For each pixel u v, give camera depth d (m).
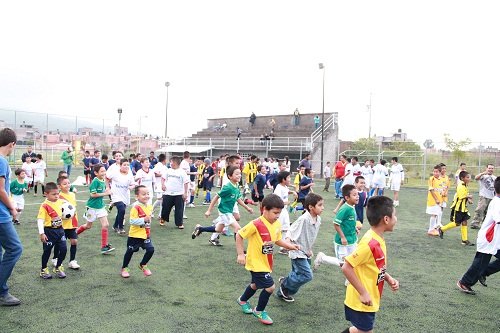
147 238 5.62
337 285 5.60
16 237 4.54
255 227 4.26
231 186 7.04
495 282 5.98
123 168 8.48
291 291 4.91
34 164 14.65
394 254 7.60
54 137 32.62
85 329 3.97
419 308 4.84
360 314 3.10
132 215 5.54
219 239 8.41
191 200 13.23
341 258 5.69
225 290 5.27
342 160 17.69
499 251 5.37
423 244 8.49
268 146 31.00
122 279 5.59
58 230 5.48
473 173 24.42
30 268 5.94
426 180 26.09
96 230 8.84
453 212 8.62
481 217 10.43
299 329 4.11
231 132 39.38
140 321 4.20
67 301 4.71
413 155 26.69
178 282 5.54
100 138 36.88
